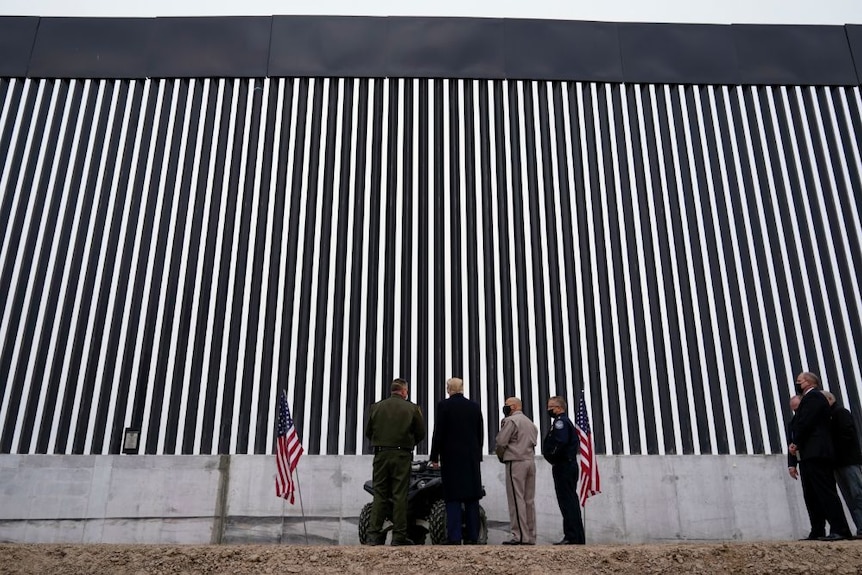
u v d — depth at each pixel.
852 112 13.30
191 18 13.60
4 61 13.22
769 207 12.55
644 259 12.20
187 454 10.92
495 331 11.73
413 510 8.63
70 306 11.69
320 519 10.43
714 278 12.12
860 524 7.03
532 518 7.46
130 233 12.16
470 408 7.36
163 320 11.66
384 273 12.00
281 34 13.48
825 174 12.80
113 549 6.20
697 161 12.88
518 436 7.59
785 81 13.41
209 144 12.79
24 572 5.78
